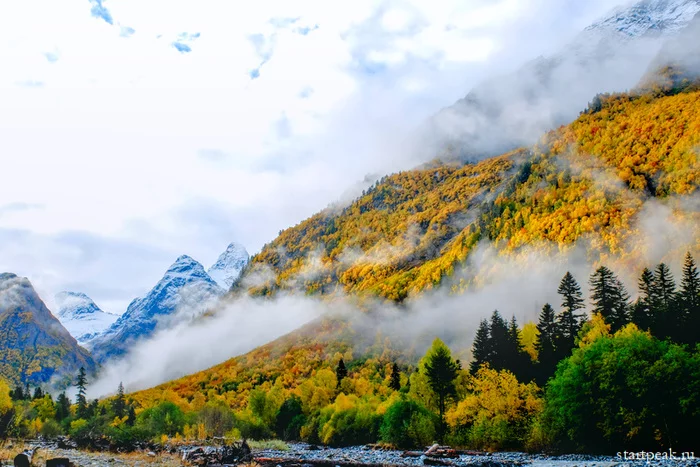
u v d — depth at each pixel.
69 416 159.38
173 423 107.38
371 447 82.31
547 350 95.31
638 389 53.25
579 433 58.59
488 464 50.81
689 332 86.56
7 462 37.56
